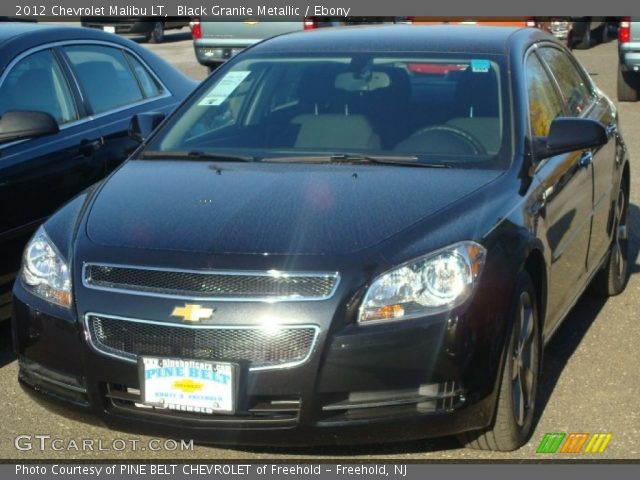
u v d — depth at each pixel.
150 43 26.11
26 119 5.48
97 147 6.25
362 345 3.78
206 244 4.01
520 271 4.17
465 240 4.00
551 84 5.61
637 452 4.38
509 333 4.08
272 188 4.46
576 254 5.28
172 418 3.93
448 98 5.05
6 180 5.55
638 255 7.45
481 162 4.69
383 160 4.75
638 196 9.20
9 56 6.01
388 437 3.90
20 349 4.27
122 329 3.96
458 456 4.32
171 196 4.47
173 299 3.89
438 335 3.84
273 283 3.85
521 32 5.68
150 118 5.57
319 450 4.40
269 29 16.72
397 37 5.55
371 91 5.19
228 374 3.82
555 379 5.18
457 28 5.74
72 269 4.12
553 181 4.84
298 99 5.25
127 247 4.09
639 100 15.93
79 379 4.07
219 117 5.31
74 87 6.34
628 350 5.59
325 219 4.12
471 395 3.92
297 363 3.79
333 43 5.60
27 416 4.80
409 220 4.09
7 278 5.56
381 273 3.85
